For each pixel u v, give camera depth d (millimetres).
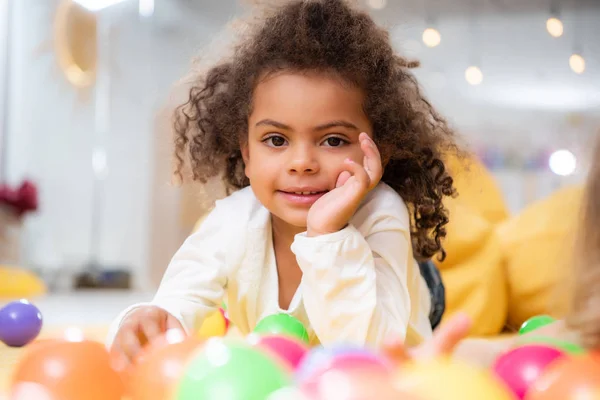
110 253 5770
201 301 1248
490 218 2611
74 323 2453
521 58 6402
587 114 6441
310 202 1163
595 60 6219
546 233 2227
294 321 1181
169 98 1823
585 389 514
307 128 1163
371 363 618
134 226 5875
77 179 5578
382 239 1174
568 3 5914
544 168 6254
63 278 5066
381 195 1251
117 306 3549
